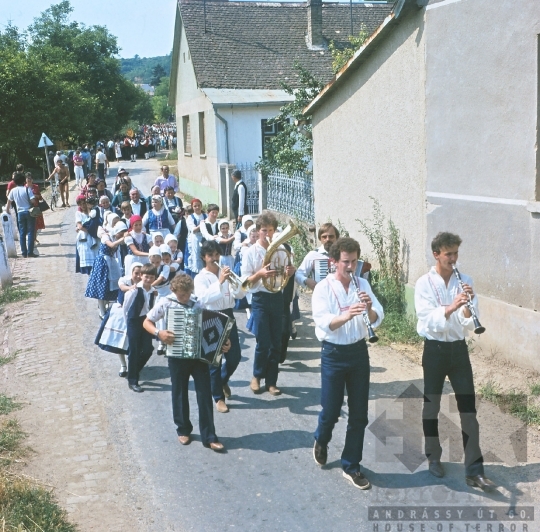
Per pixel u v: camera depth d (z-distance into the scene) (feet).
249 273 22.39
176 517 16.21
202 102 72.13
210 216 33.83
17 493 16.90
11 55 114.83
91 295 31.53
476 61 24.20
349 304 16.49
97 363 27.35
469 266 25.67
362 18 82.38
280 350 23.20
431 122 27.02
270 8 79.97
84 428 21.38
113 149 150.92
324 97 36.40
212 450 19.40
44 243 55.83
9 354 29.32
